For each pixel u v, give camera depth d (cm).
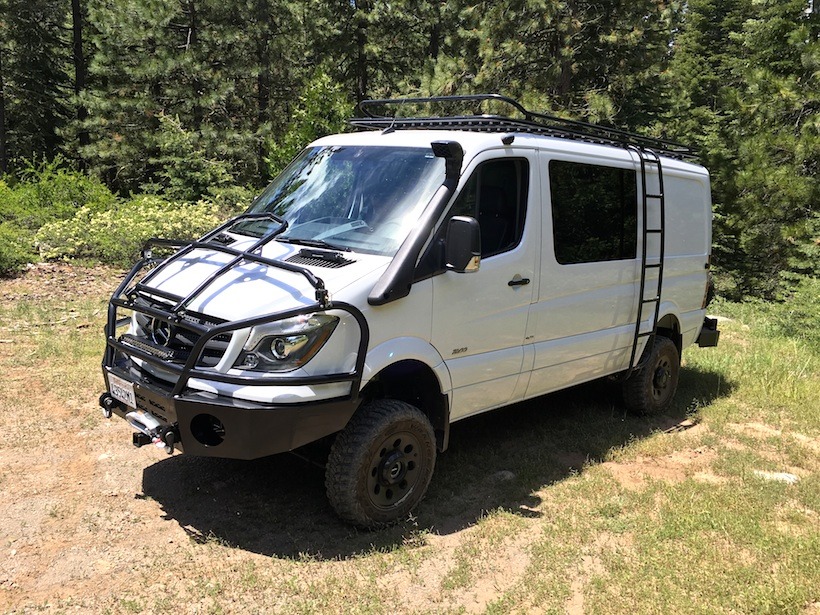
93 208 1605
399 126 567
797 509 482
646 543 427
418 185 457
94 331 799
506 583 388
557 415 645
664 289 646
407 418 425
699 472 541
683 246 673
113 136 2273
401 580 385
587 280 547
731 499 486
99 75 2442
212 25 2367
